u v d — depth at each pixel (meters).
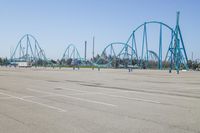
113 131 8.16
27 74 48.50
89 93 18.53
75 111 11.45
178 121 9.70
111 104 13.55
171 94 19.06
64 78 37.25
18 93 17.91
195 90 22.42
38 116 10.35
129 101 14.83
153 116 10.56
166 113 11.28
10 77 37.56
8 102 13.91
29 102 13.94
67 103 13.69
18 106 12.66
